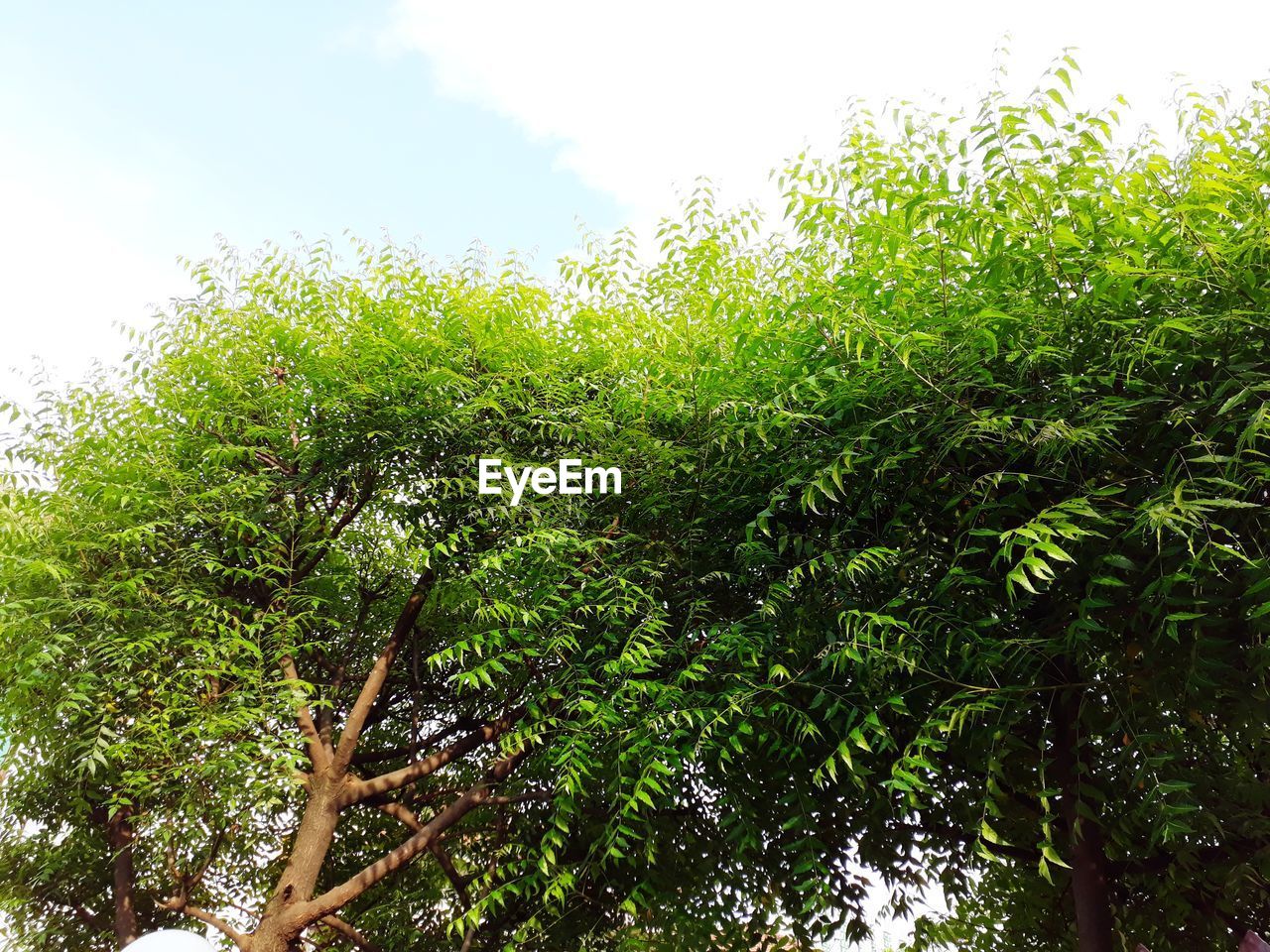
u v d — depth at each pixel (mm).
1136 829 4410
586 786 5207
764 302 4793
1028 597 4059
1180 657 3746
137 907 6715
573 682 4648
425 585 5789
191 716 4637
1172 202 3324
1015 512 3992
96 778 5691
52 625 4809
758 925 5363
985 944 5988
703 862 5355
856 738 3766
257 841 6848
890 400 4203
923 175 3617
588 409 5219
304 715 5289
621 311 5594
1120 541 3646
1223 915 4348
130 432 5559
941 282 3904
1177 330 3389
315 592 6094
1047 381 3887
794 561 4711
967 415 3775
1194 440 3197
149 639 4609
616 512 5242
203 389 5762
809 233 4387
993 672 4055
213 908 6770
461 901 5355
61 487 5461
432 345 5367
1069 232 3352
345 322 5543
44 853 6430
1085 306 3609
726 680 4449
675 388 5137
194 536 5488
